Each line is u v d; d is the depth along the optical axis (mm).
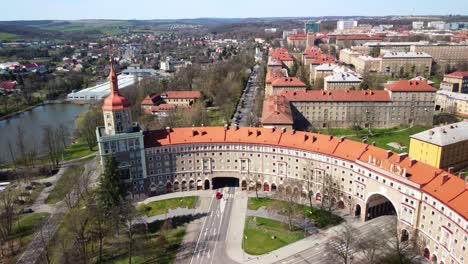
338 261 122625
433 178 124125
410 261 120938
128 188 169625
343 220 148750
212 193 176375
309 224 147125
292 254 129750
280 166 170375
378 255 124250
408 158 137000
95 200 156375
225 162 177250
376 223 145125
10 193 178625
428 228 122250
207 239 140000
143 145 167500
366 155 147125
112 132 165750
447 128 188000
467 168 189750
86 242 139000
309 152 161500
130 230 131750
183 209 162250
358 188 147625
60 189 183000
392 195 133375
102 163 163750
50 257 128125
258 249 133125
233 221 151625
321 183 161625
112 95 165125
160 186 177375
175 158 175125
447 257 113562
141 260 128875
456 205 109375
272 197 169875
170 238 141000
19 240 140750
